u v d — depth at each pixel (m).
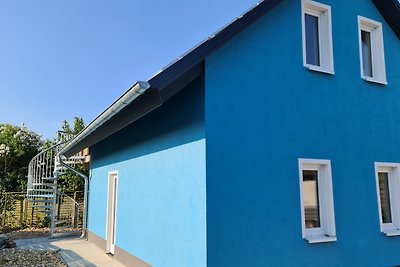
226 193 5.12
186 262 5.33
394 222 7.14
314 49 6.91
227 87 5.41
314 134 6.27
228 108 5.36
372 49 7.79
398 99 7.75
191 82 5.57
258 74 5.77
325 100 6.55
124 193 8.42
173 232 5.79
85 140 9.80
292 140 5.96
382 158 7.17
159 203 6.40
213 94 5.26
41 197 14.12
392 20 7.82
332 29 6.98
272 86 5.90
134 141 8.00
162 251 6.14
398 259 6.88
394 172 7.37
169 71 4.73
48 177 13.41
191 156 5.41
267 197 5.50
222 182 5.11
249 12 5.56
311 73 6.46
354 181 6.63
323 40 6.93
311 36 6.93
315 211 6.20
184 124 5.70
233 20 5.33
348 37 7.19
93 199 11.65
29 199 13.61
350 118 6.83
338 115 6.66
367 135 7.03
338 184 6.41
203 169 5.07
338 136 6.58
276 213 5.54
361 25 7.70
